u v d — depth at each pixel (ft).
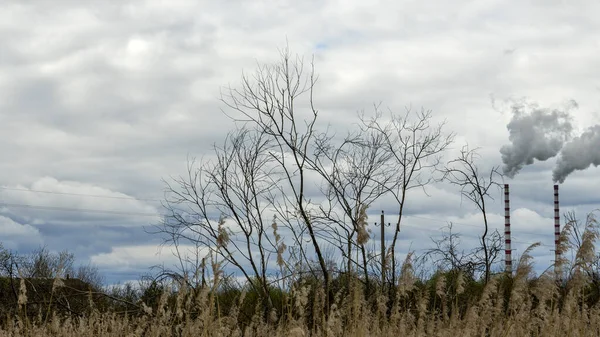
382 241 61.26
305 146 69.62
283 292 43.19
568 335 39.11
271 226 37.73
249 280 56.85
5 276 59.06
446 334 40.09
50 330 47.21
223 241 33.19
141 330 45.93
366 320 38.60
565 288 39.99
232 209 65.67
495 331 39.99
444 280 41.83
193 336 39.70
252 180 67.05
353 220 63.41
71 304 59.06
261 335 44.78
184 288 42.24
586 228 37.11
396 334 40.32
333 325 37.22
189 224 66.08
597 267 45.78
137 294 61.00
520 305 40.68
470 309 39.75
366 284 59.57
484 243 78.23
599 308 42.11
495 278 40.11
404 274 40.78
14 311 54.19
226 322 41.78
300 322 38.37
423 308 41.16
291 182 66.90
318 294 41.16
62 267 46.75
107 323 49.67
